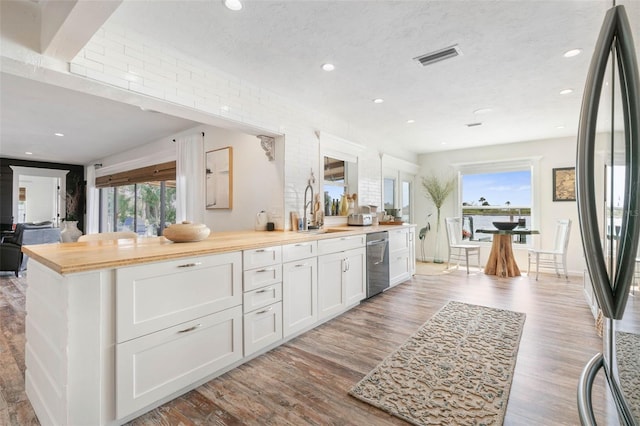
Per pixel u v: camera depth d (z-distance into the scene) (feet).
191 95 8.45
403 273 15.56
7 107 12.04
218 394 6.30
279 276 8.43
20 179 27.53
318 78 9.81
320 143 12.97
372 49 8.11
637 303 1.88
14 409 5.86
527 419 5.49
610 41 2.15
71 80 6.65
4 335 9.01
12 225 22.82
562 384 6.53
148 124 14.38
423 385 6.53
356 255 11.71
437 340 8.72
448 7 6.47
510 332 9.22
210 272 6.75
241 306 7.38
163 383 5.89
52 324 5.18
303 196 12.16
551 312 11.00
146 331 5.66
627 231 1.96
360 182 15.89
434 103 12.10
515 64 8.95
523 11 6.60
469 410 5.71
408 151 21.03
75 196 25.61
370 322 10.20
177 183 15.01
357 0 6.25
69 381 4.82
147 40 7.54
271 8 6.46
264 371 7.16
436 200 20.84
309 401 6.06
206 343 6.64
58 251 6.16
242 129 10.54
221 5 6.35
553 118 14.03
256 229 11.50
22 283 15.08
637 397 1.87
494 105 12.33
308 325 9.42
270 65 8.92
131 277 5.47
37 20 6.00
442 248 21.38
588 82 2.27
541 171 18.25
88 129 15.15
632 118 1.87
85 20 5.08
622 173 2.02
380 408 5.81
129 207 20.88
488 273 17.51
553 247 17.87
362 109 12.78
